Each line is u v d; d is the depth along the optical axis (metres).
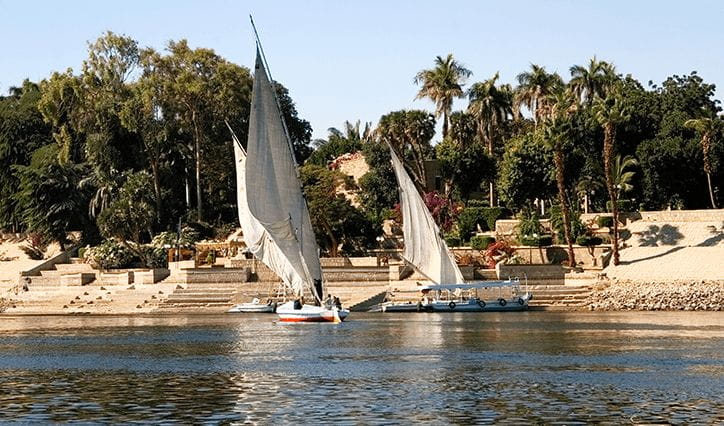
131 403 39.25
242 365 50.66
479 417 35.91
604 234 104.94
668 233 103.06
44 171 115.81
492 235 109.88
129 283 101.19
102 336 69.19
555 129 100.12
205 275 99.38
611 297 93.12
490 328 71.75
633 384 42.88
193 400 39.81
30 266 112.19
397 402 39.00
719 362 50.06
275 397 40.34
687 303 90.94
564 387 42.22
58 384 44.44
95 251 106.62
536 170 109.25
